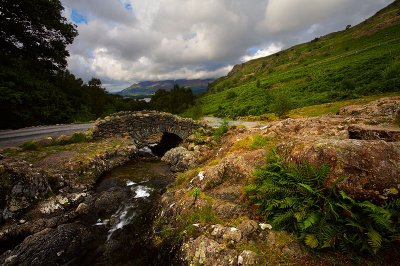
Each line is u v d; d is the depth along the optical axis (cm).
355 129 1014
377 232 510
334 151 636
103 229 967
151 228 870
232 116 5356
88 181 1355
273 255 564
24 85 3055
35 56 4131
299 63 12950
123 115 2153
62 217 988
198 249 637
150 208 1030
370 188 559
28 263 756
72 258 813
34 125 2978
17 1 3488
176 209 862
